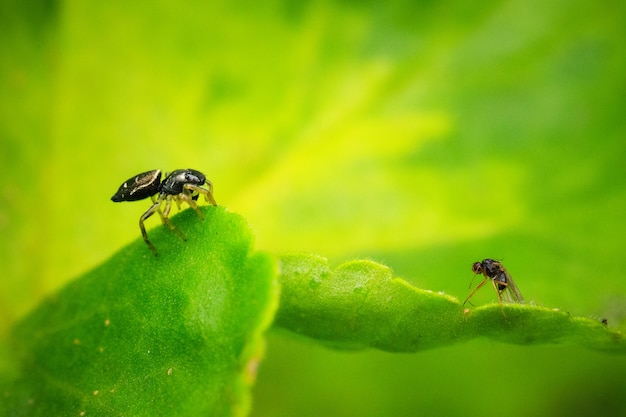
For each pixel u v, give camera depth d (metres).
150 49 0.09
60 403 0.06
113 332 0.06
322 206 0.08
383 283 0.06
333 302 0.06
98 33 0.09
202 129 0.09
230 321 0.06
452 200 0.08
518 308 0.06
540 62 0.09
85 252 0.08
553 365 0.08
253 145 0.09
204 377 0.06
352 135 0.09
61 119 0.08
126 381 0.06
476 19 0.09
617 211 0.08
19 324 0.07
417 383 0.08
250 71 0.09
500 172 0.09
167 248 0.06
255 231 0.06
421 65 0.09
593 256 0.08
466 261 0.08
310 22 0.09
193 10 0.09
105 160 0.08
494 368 0.08
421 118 0.09
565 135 0.09
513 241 0.08
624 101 0.09
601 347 0.07
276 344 0.08
